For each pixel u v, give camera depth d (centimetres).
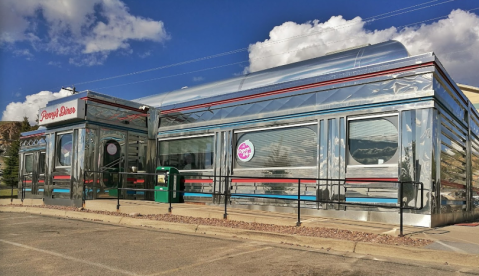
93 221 1115
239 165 1345
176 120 1555
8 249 700
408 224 948
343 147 1084
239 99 1362
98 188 1446
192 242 785
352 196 1053
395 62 1018
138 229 962
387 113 1021
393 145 1010
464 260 607
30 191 2206
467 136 1300
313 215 1112
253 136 1320
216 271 556
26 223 1063
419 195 945
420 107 966
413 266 595
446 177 1064
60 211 1284
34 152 2189
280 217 1012
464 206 1240
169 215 1145
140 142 1611
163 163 1591
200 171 1450
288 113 1220
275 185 1234
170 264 595
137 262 605
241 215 1037
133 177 1570
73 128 1470
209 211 1130
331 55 1299
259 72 1487
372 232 817
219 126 1407
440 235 796
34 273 536
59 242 772
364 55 1188
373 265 600
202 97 1576
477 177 1462
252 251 700
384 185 1005
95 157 1448
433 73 958
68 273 537
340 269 573
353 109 1081
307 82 1188
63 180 1495
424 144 950
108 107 1504
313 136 1170
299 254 678
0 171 4647
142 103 1778
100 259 624
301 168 1180
